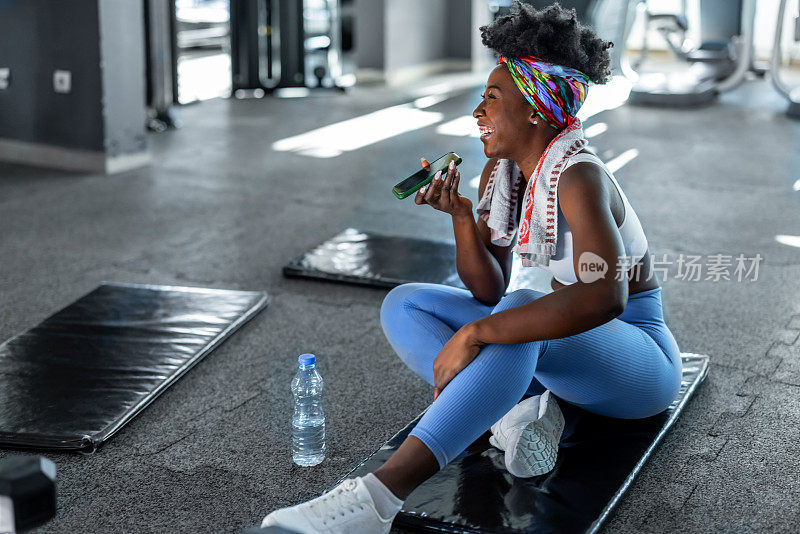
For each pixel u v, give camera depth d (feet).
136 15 15.87
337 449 6.90
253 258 11.41
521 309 5.18
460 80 26.61
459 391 5.22
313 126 19.88
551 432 6.14
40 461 3.32
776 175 15.46
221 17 33.71
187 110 21.58
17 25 15.84
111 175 15.70
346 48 31.27
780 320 9.37
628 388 6.05
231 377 8.15
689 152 17.20
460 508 5.81
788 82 24.98
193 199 14.20
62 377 7.82
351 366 8.39
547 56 5.31
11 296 10.09
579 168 5.27
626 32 20.83
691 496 6.20
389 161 16.70
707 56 24.79
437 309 6.35
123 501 6.23
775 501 6.15
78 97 15.71
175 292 9.89
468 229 6.19
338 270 10.52
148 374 7.90
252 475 6.56
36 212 13.47
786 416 7.35
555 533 5.55
